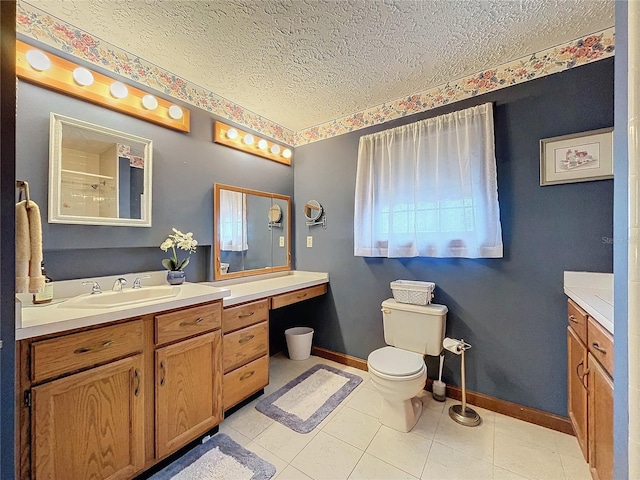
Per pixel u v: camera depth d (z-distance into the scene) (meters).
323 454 1.50
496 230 1.81
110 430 1.21
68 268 1.57
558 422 1.68
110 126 1.66
